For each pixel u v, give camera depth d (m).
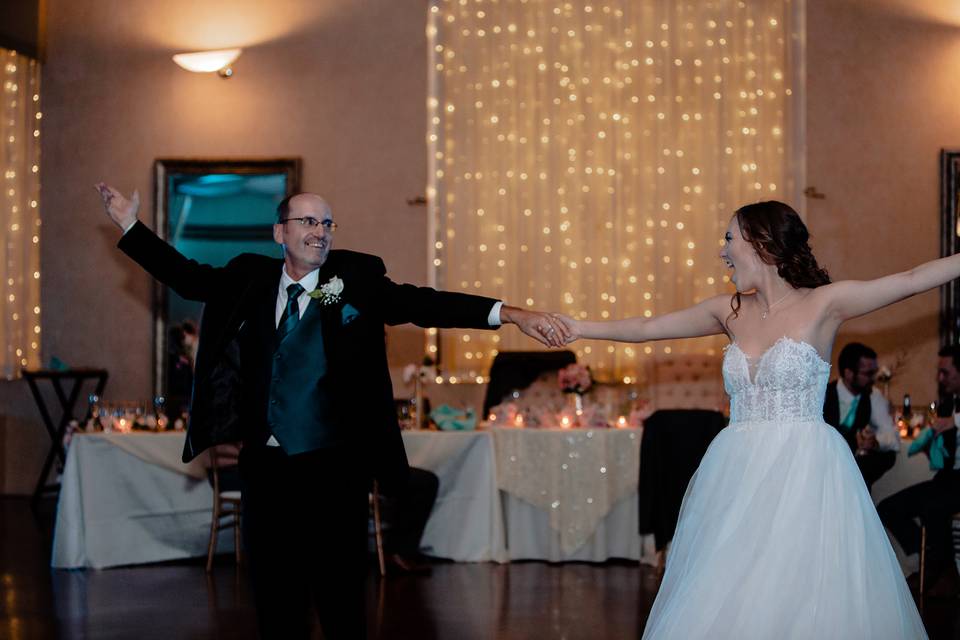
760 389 2.99
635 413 6.60
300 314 3.26
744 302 3.14
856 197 9.12
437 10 9.38
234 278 3.40
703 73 9.23
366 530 3.22
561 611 4.94
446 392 9.16
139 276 9.38
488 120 9.31
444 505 6.46
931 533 5.48
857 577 2.80
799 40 9.20
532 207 9.27
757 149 9.19
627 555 6.41
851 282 2.97
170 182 9.37
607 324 3.33
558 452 6.29
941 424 5.42
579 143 9.26
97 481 6.19
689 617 2.80
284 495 3.17
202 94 9.43
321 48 9.41
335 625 3.15
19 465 9.44
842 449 2.96
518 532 6.45
